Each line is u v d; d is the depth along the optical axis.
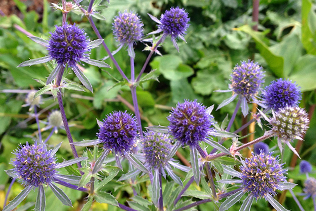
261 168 0.18
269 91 0.21
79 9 0.20
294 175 0.28
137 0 0.34
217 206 0.18
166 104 0.36
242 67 0.21
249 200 0.18
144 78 0.22
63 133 0.32
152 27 0.36
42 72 0.34
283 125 0.18
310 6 0.30
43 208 0.18
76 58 0.18
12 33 0.36
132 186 0.22
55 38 0.18
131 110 0.33
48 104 0.35
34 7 0.47
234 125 0.33
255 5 0.34
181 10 0.21
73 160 0.18
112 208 0.27
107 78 0.33
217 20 0.37
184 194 0.19
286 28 0.38
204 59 0.35
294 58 0.32
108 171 0.18
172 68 0.34
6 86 0.35
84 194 0.29
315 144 0.31
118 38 0.23
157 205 0.18
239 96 0.21
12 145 0.31
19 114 0.33
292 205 0.28
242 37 0.34
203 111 0.18
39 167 0.17
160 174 0.19
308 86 0.29
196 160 0.17
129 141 0.18
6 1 0.46
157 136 0.19
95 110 0.34
